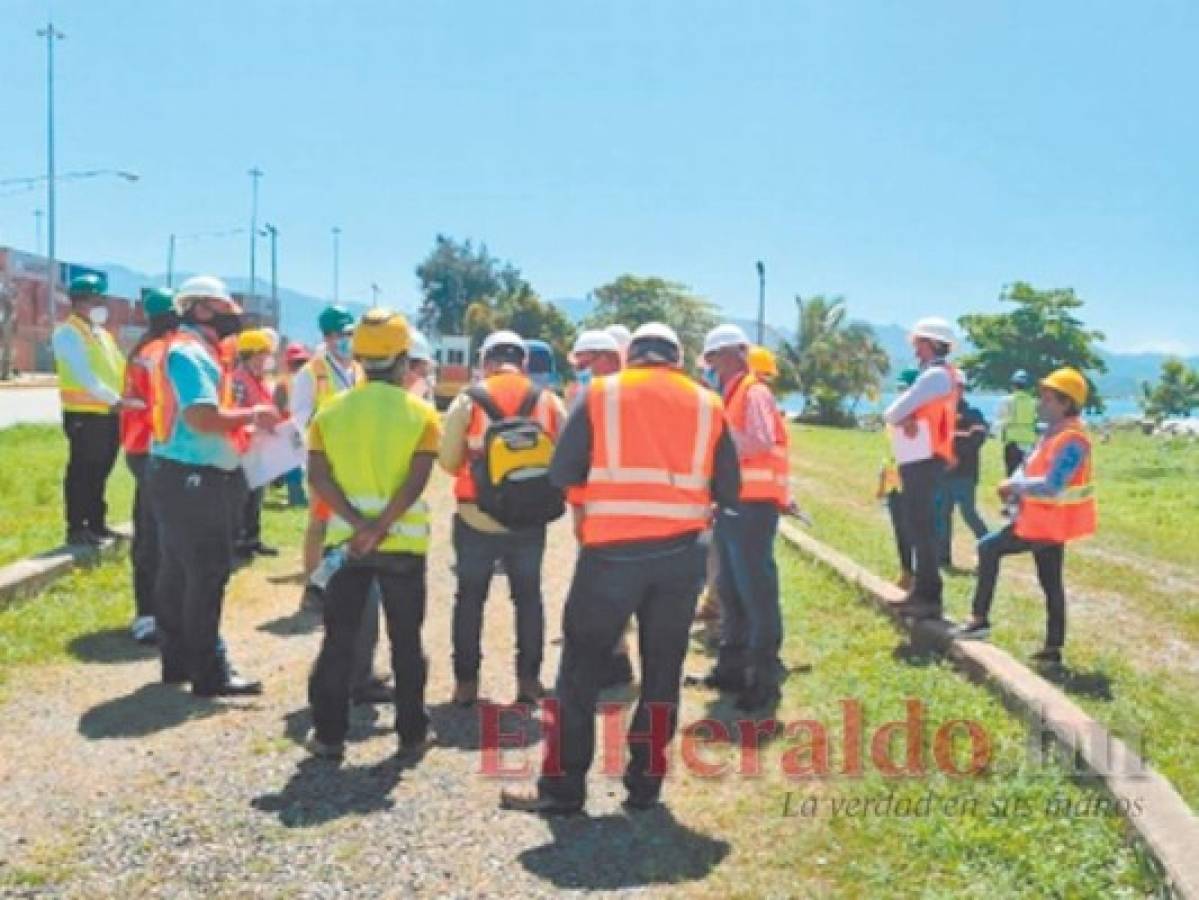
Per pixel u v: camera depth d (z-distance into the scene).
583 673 5.14
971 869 4.52
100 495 10.06
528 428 6.29
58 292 62.50
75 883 4.38
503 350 6.56
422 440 5.60
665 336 5.31
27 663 7.14
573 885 4.45
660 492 5.06
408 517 5.62
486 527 6.56
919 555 8.09
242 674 7.13
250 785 5.36
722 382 6.94
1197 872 4.20
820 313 65.38
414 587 5.67
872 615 8.92
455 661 6.66
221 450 6.52
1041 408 7.75
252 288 86.56
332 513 5.66
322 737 5.67
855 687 6.91
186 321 6.54
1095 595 11.02
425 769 5.63
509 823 5.02
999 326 82.56
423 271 116.31
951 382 7.84
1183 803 4.85
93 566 9.53
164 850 4.67
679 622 5.19
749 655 6.80
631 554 5.05
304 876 4.49
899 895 4.33
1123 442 47.72
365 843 4.79
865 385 64.44
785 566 11.23
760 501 6.63
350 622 5.65
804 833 4.91
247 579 9.93
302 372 9.86
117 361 10.09
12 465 17.31
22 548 10.09
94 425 9.80
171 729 6.09
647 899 4.35
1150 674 8.00
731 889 4.42
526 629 6.74
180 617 6.81
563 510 6.41
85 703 6.48
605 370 7.59
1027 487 7.54
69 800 5.14
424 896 4.35
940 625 7.92
